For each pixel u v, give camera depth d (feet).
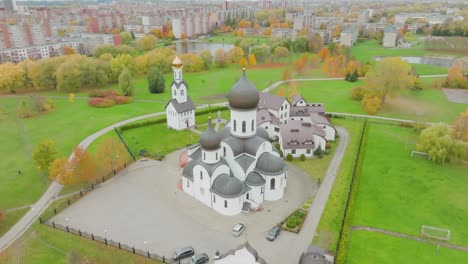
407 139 345.51
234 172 245.24
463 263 184.03
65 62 526.16
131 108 449.06
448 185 260.21
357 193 249.75
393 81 428.56
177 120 370.12
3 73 503.20
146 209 233.35
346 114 420.77
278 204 238.68
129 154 314.55
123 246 197.06
